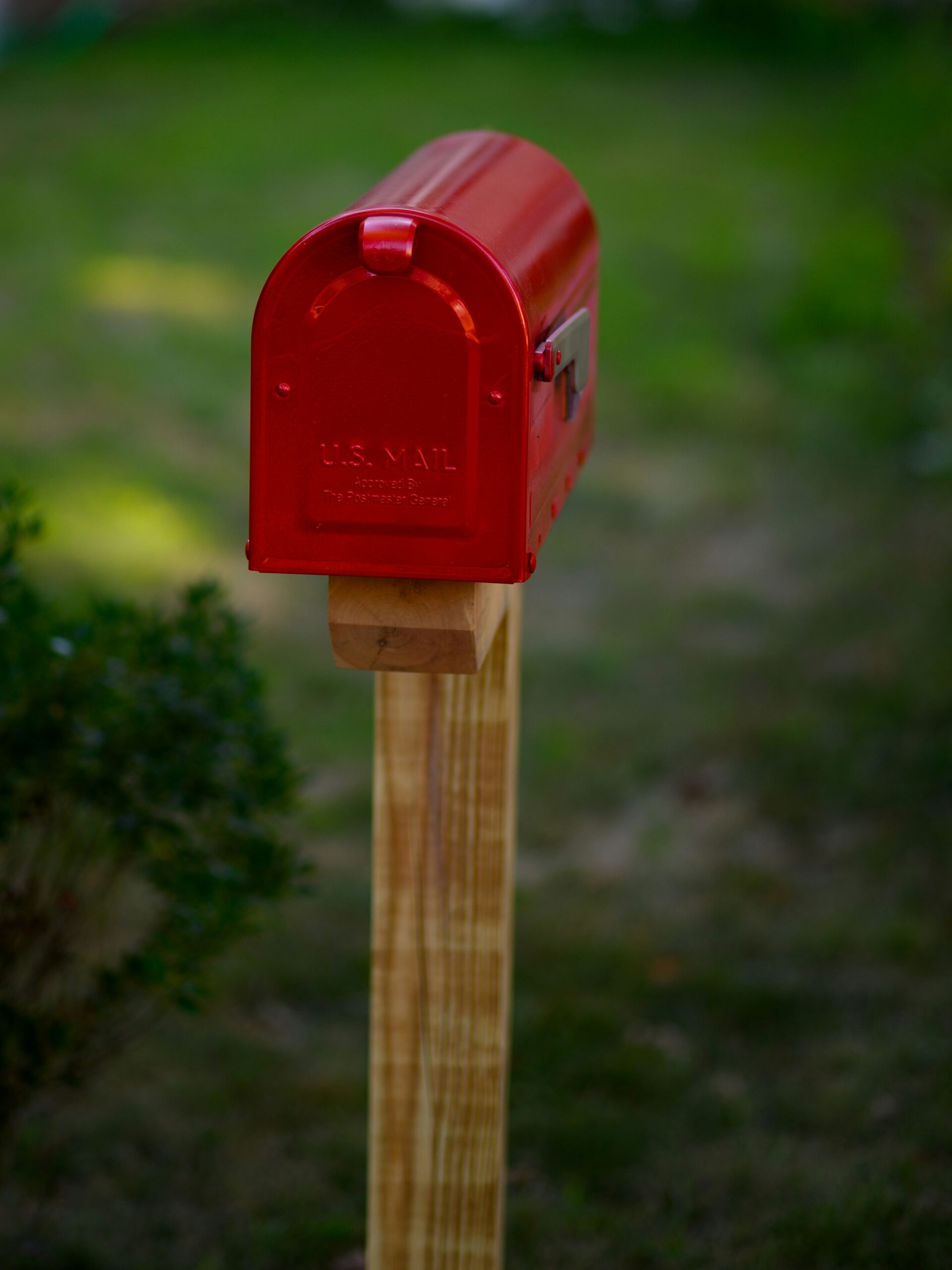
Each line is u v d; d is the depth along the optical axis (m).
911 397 12.42
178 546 9.02
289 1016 5.30
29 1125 4.57
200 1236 4.18
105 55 22.97
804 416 12.38
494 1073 2.80
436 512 2.08
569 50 23.73
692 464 11.47
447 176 2.42
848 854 6.25
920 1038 4.98
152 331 12.41
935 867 6.07
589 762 7.12
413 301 2.03
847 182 18.08
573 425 2.65
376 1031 2.81
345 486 2.09
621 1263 4.02
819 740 7.14
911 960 5.48
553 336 2.28
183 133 18.19
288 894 3.79
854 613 8.64
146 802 3.64
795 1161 4.41
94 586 8.05
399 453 2.07
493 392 2.05
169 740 3.62
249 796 3.71
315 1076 4.93
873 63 21.92
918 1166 4.30
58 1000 3.85
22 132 18.17
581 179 17.69
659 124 20.22
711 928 5.77
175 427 10.85
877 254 15.23
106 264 13.80
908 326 14.04
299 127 18.61
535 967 5.52
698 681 7.95
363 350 2.05
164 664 3.71
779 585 9.28
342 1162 4.52
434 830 2.73
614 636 8.61
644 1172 4.42
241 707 3.73
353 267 2.04
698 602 9.04
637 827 6.58
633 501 10.73
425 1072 2.81
